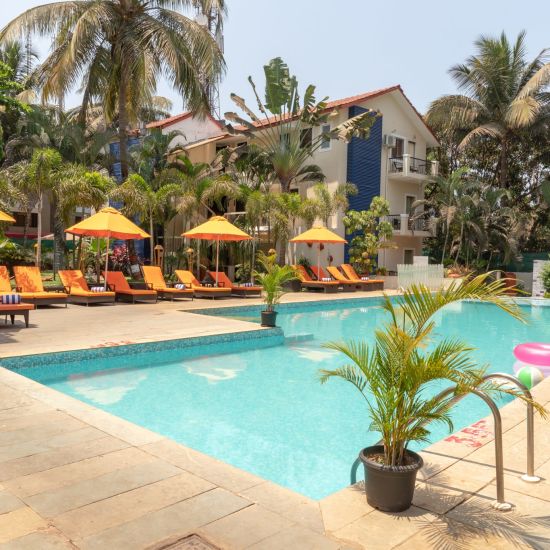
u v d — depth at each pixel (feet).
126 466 12.77
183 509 10.70
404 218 91.45
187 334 33.17
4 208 56.39
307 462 16.39
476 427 17.01
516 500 11.59
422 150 103.40
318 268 74.79
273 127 89.81
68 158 75.41
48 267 81.25
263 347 35.29
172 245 94.63
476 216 88.58
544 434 16.28
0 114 82.12
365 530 10.09
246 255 78.59
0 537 9.43
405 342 10.85
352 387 25.14
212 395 23.56
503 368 30.73
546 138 95.55
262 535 9.78
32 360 25.99
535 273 74.84
